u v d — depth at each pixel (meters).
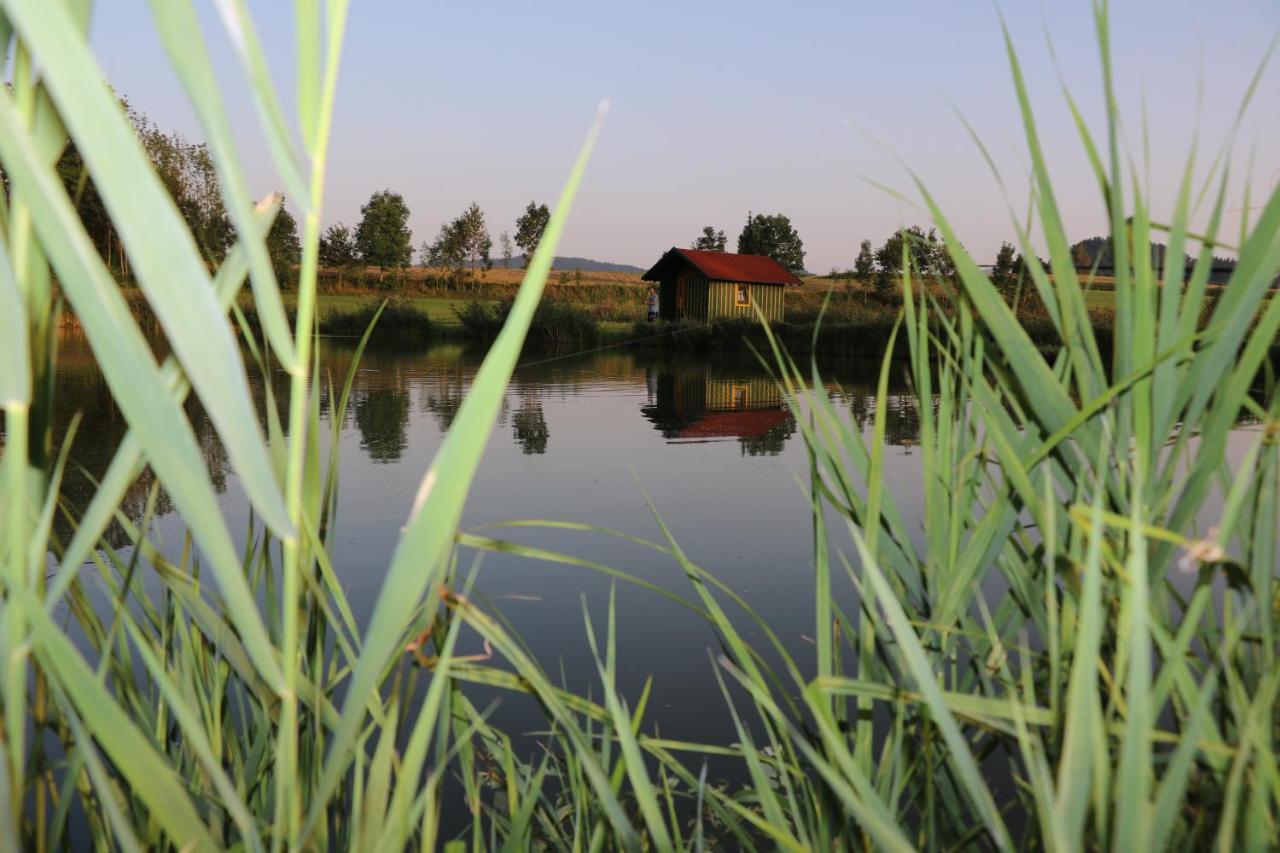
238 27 0.38
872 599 0.83
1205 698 0.48
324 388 11.82
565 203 0.37
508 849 0.81
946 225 0.72
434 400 10.69
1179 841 0.66
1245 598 0.65
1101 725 0.51
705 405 11.33
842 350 21.39
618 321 31.69
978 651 0.86
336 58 0.43
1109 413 0.72
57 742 1.08
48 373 0.47
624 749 0.71
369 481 5.63
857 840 0.79
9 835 0.43
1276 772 0.55
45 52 0.31
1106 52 0.66
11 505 0.40
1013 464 0.71
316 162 0.43
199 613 0.77
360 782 0.74
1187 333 0.69
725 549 4.01
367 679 0.41
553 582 3.38
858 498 0.86
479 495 5.45
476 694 2.29
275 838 0.49
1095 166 0.73
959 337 0.91
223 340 0.36
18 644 0.44
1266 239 0.62
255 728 0.90
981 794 0.48
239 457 0.39
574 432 8.58
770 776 1.04
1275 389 0.65
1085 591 0.44
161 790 0.41
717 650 2.64
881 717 1.74
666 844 0.70
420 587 0.41
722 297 27.27
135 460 0.45
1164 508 0.70
